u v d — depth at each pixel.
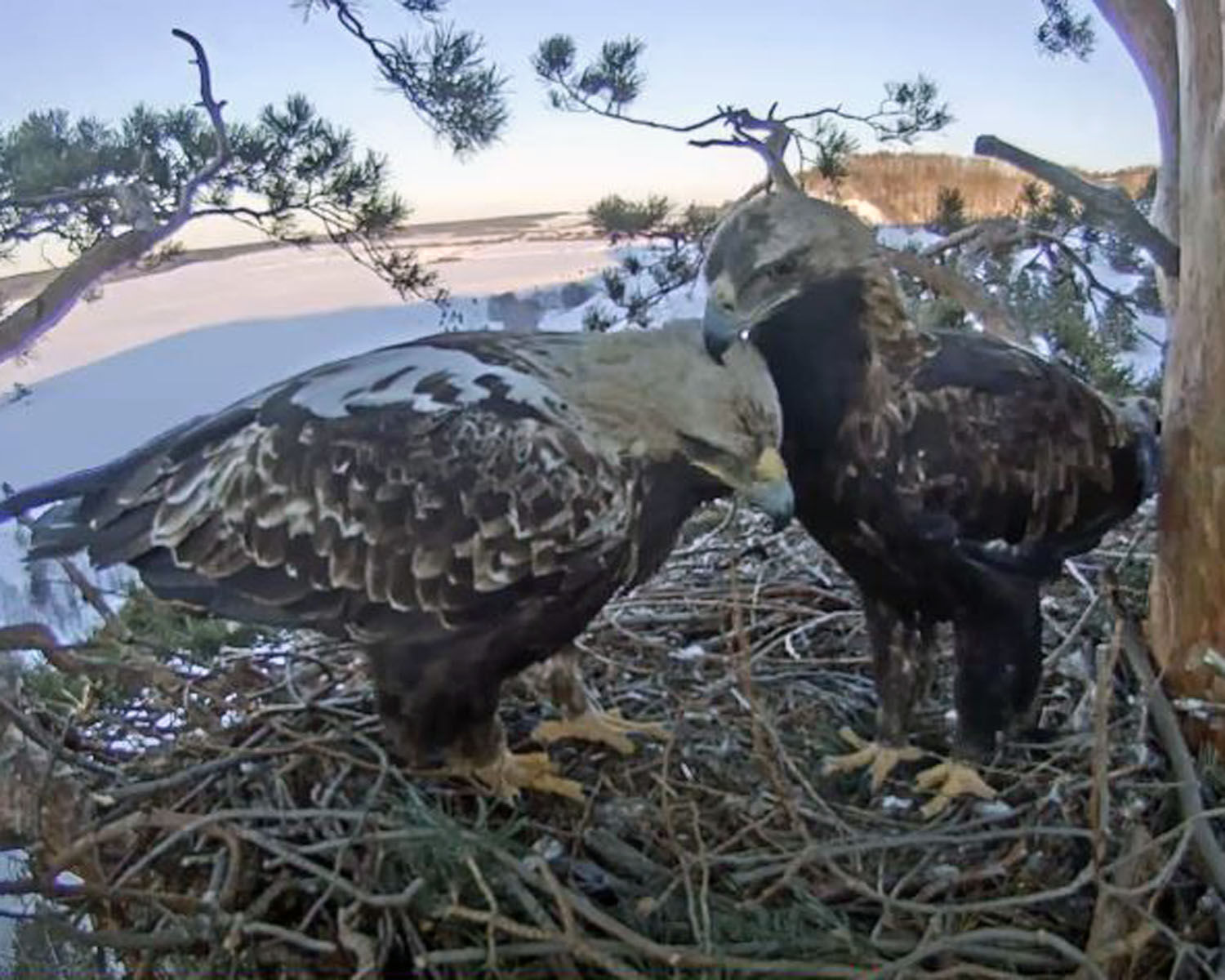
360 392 3.02
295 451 2.97
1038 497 3.10
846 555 3.20
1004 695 3.18
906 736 3.36
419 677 3.01
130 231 3.31
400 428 2.94
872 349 3.04
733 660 3.59
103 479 3.17
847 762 3.34
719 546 4.29
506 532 2.88
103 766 3.26
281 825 2.96
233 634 4.32
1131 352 5.05
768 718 3.12
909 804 3.22
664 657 3.75
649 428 2.97
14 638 3.11
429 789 3.14
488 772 3.16
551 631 3.01
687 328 3.04
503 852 2.75
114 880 2.98
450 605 2.91
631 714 3.56
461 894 2.83
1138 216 3.46
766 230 2.97
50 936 3.04
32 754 3.06
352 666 3.64
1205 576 3.17
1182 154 3.18
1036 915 2.87
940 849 2.98
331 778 3.12
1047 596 3.95
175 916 2.78
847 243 3.00
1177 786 2.85
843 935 2.67
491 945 2.61
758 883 2.89
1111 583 3.48
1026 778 3.16
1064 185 3.46
